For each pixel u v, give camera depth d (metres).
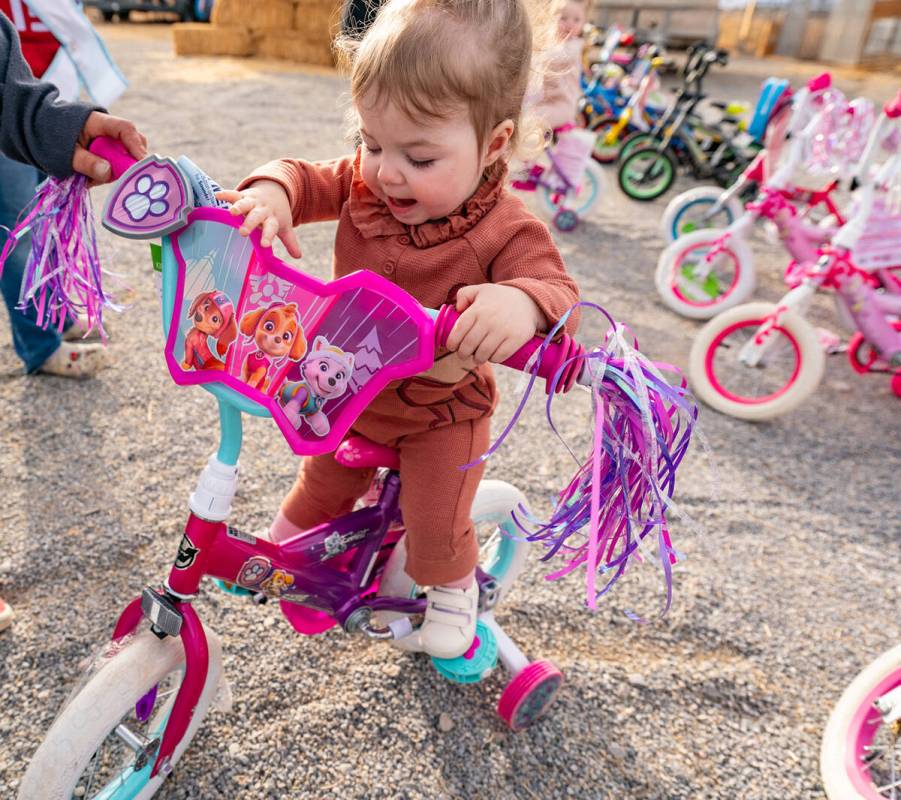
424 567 1.36
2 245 2.17
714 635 1.90
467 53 0.94
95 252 1.25
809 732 1.68
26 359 2.50
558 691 1.65
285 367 0.97
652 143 6.14
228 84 7.30
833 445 2.90
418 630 1.56
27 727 1.47
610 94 6.89
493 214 1.10
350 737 1.53
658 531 1.03
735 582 2.10
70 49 2.19
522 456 2.54
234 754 1.46
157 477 2.17
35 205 1.25
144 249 3.57
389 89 0.94
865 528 2.41
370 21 1.29
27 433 2.28
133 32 10.59
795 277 3.24
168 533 1.98
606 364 0.91
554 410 2.84
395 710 1.60
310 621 1.53
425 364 0.90
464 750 1.54
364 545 1.42
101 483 2.12
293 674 1.64
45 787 1.07
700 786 1.54
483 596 1.58
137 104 6.10
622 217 5.41
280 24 9.02
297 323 0.94
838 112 3.15
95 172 1.13
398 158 0.99
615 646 1.84
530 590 1.95
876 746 1.59
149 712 1.28
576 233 4.90
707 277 3.86
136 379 2.62
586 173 4.96
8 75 1.15
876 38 14.28
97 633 1.67
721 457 2.73
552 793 1.48
